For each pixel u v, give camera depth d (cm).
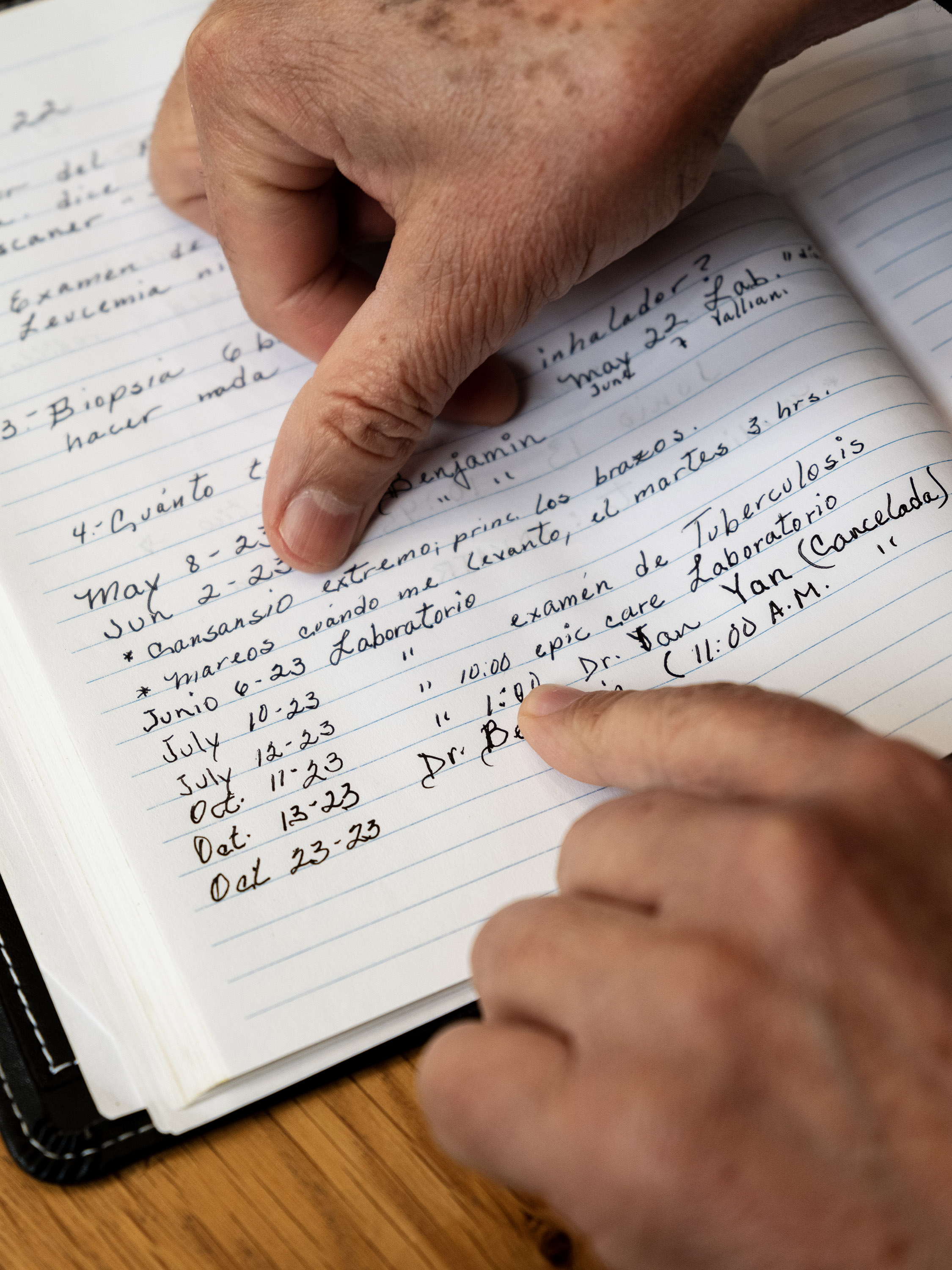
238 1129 40
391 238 52
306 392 44
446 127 40
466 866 41
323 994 39
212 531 48
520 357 51
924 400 48
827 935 28
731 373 49
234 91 42
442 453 49
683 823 31
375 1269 38
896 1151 28
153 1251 38
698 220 52
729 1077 27
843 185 54
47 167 56
